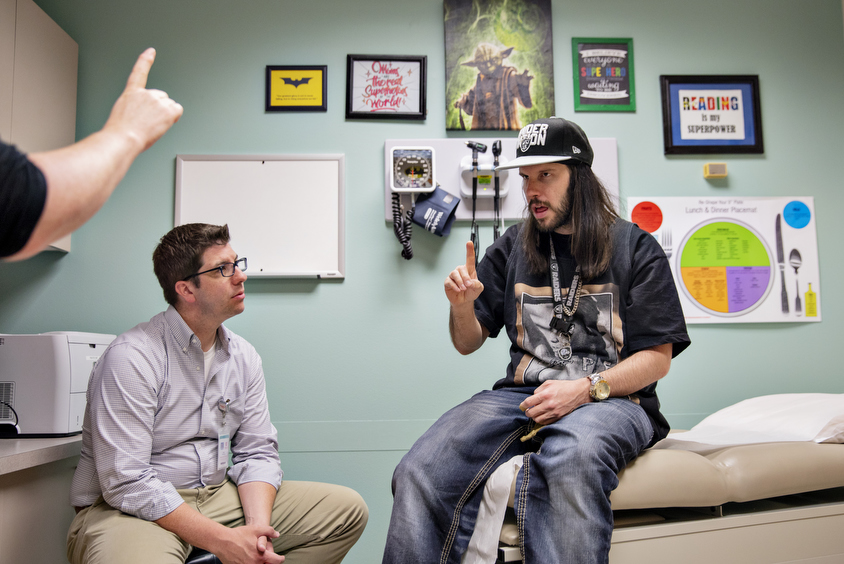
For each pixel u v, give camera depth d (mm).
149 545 1213
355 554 2047
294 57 2256
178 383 1463
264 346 2135
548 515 1135
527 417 1352
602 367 1396
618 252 1445
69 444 1574
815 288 2270
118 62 2215
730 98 2330
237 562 1259
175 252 1478
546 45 2291
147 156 2189
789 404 1795
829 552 1362
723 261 2258
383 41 2279
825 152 2344
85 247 2137
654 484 1236
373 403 2127
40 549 1547
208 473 1486
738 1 2377
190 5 2252
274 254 2164
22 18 1871
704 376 2217
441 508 1256
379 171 2225
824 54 2381
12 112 1823
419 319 2170
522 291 1508
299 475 2084
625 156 2287
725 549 1270
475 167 2152
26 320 2100
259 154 2195
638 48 2338
